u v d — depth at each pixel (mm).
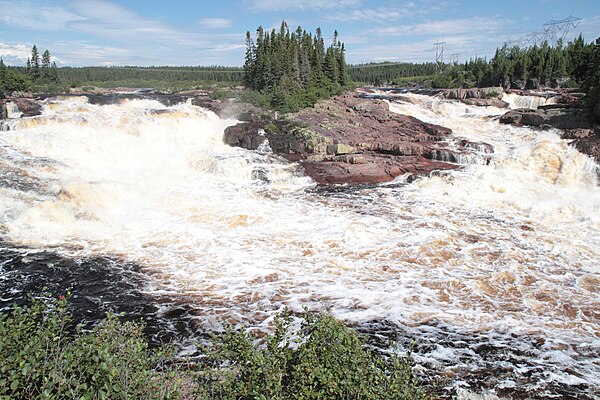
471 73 104312
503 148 38875
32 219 23219
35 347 7051
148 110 41531
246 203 28125
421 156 37438
